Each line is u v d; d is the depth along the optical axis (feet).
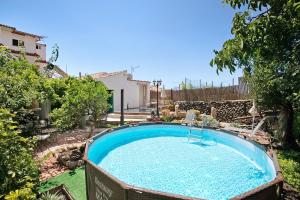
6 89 26.89
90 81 46.80
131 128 43.91
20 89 28.76
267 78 29.86
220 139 41.06
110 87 79.77
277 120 40.60
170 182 26.17
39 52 103.30
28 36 88.48
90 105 36.68
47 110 41.83
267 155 25.32
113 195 14.03
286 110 35.01
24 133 32.07
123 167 30.40
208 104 67.72
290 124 34.86
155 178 27.17
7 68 32.58
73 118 35.42
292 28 12.67
